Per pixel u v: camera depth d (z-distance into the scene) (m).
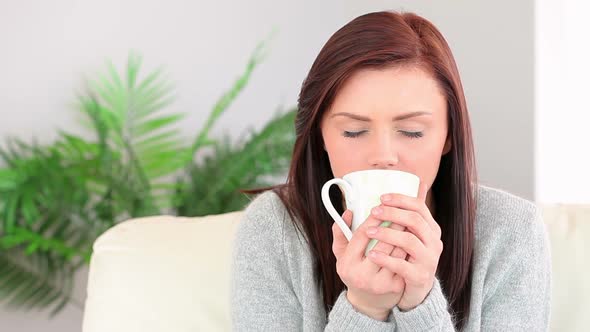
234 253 1.43
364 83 1.17
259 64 3.22
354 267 1.12
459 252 1.34
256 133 3.20
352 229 1.13
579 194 2.66
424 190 1.12
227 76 3.18
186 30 3.11
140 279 1.53
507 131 2.71
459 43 2.83
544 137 2.66
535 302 1.38
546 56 2.64
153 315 1.50
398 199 1.08
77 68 2.97
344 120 1.18
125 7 3.03
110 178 2.82
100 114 2.85
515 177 2.71
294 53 3.27
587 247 1.55
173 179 3.06
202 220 1.62
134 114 2.88
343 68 1.17
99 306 1.52
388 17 1.21
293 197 1.40
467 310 1.36
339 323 1.19
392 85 1.16
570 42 2.63
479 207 1.41
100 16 3.00
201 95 3.14
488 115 2.76
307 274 1.38
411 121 1.17
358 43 1.18
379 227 1.09
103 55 3.00
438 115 1.20
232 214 1.63
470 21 2.79
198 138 2.91
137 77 3.05
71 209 2.85
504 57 2.70
